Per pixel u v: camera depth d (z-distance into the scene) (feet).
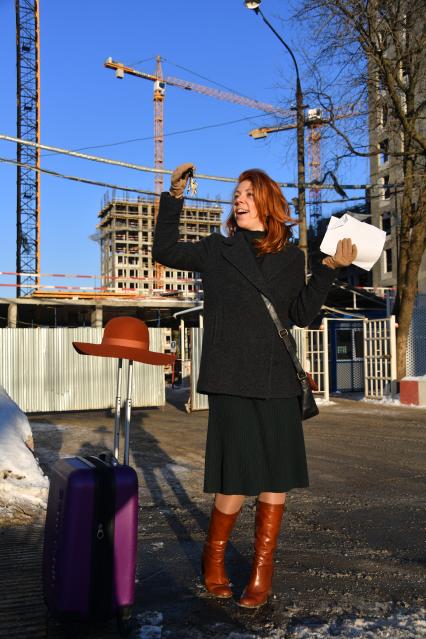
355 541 13.07
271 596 9.39
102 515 7.74
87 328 45.32
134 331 9.43
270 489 8.48
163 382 47.44
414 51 52.39
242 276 8.52
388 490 18.85
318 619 8.42
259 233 8.88
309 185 52.65
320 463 23.76
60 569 7.60
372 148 57.11
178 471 22.36
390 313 61.87
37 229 263.29
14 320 113.29
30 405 43.78
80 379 44.98
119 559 7.79
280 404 8.58
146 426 37.17
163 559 11.55
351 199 55.67
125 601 7.77
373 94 53.52
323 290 8.49
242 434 8.43
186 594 9.45
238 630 8.00
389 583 10.13
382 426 35.96
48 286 93.20
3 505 14.67
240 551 12.02
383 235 8.40
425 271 132.67
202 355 8.73
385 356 53.62
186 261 8.86
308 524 14.67
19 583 9.68
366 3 50.19
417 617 8.50
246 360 8.36
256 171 9.05
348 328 68.80
